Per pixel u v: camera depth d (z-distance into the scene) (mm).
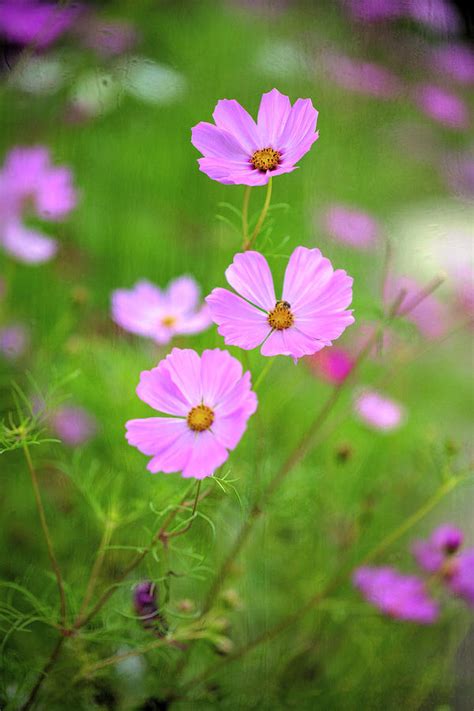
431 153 2143
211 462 938
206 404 959
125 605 1121
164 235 1676
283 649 1245
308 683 1238
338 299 955
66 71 1770
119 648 1144
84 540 1236
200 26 2174
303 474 1258
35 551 1242
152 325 1262
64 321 1365
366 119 2035
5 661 1106
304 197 1768
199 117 1998
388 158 2057
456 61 2418
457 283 1724
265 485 1183
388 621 1263
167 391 960
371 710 1237
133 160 1792
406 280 1573
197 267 1604
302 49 2129
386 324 1165
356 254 1710
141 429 956
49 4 1763
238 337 953
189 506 1056
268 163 954
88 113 1782
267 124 961
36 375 1339
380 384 1402
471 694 1266
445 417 1728
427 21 2373
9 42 1719
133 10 1969
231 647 1203
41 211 1537
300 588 1294
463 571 1272
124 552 1197
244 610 1238
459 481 1194
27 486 1278
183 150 1867
